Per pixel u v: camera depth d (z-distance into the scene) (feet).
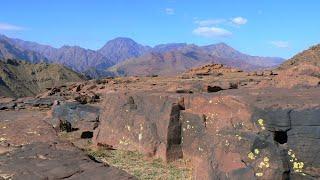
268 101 45.68
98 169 41.27
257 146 41.14
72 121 92.94
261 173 39.17
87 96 125.29
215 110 54.39
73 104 96.73
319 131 39.73
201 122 56.29
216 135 46.52
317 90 55.57
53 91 178.60
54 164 42.86
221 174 41.81
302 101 43.98
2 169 41.60
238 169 40.73
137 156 64.18
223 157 43.06
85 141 78.84
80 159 44.96
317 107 40.60
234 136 43.60
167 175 52.65
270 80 79.20
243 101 48.49
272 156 39.99
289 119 41.45
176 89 79.77
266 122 43.21
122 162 60.59
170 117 61.05
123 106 73.05
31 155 46.83
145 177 51.80
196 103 59.47
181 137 60.95
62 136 83.30
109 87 157.99
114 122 73.41
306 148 40.11
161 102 64.95
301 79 69.97
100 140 74.79
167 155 59.93
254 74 152.76
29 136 59.11
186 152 59.36
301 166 39.65
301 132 40.65
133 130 68.59
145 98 69.46
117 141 71.00
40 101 137.18
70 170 40.88
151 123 65.51
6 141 56.24
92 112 91.45
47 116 100.73
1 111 128.98
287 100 45.44
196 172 45.65
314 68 91.15
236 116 47.62
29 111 126.11
